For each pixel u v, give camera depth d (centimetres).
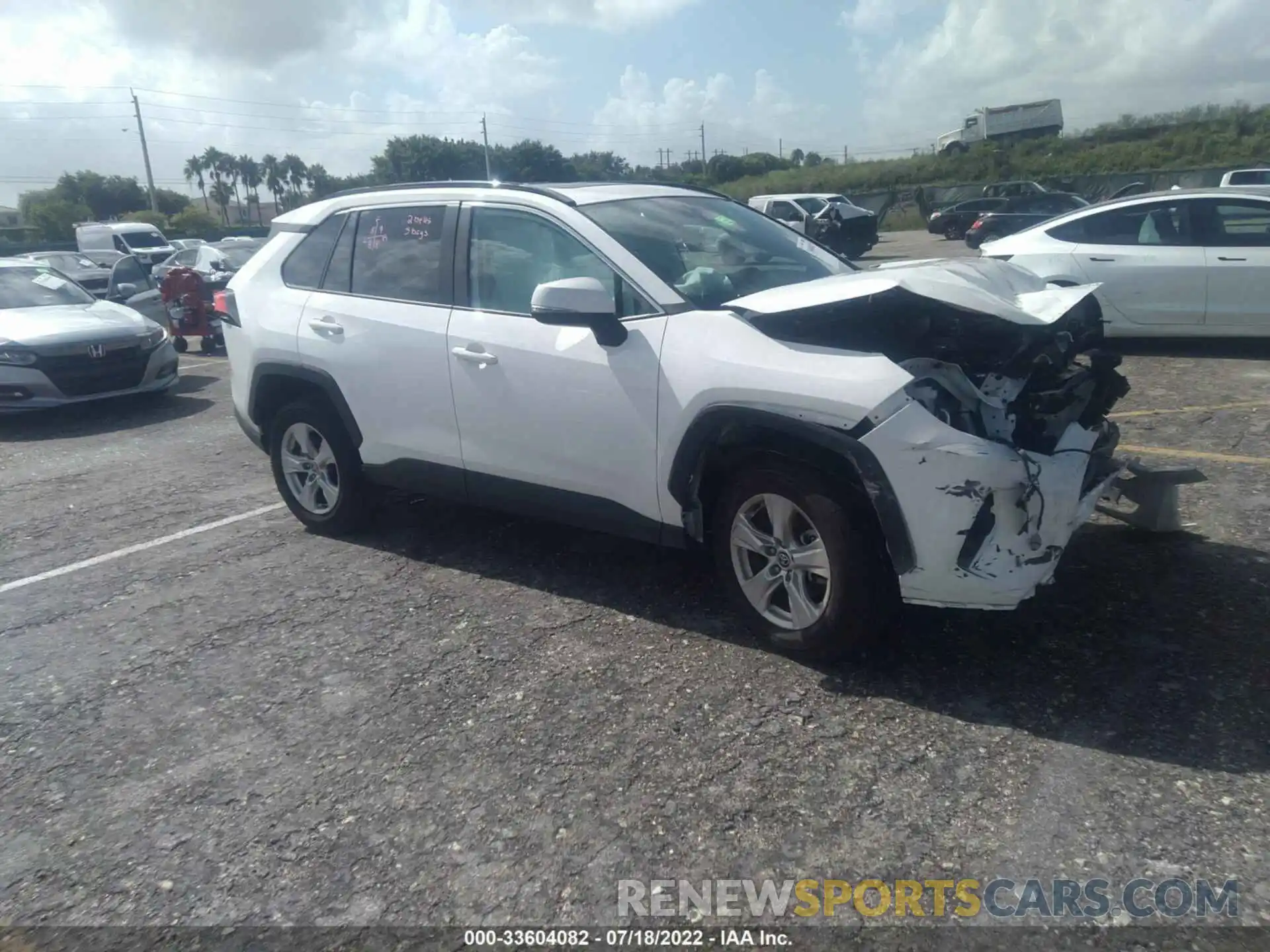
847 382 350
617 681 387
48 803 332
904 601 361
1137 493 487
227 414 984
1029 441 366
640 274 419
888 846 285
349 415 523
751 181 6009
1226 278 897
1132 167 4909
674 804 309
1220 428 675
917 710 352
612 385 412
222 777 340
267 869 292
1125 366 898
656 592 470
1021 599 346
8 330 960
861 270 497
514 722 362
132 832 314
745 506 391
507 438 457
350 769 339
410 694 387
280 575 521
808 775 319
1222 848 275
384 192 528
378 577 509
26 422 991
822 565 371
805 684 375
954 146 5759
